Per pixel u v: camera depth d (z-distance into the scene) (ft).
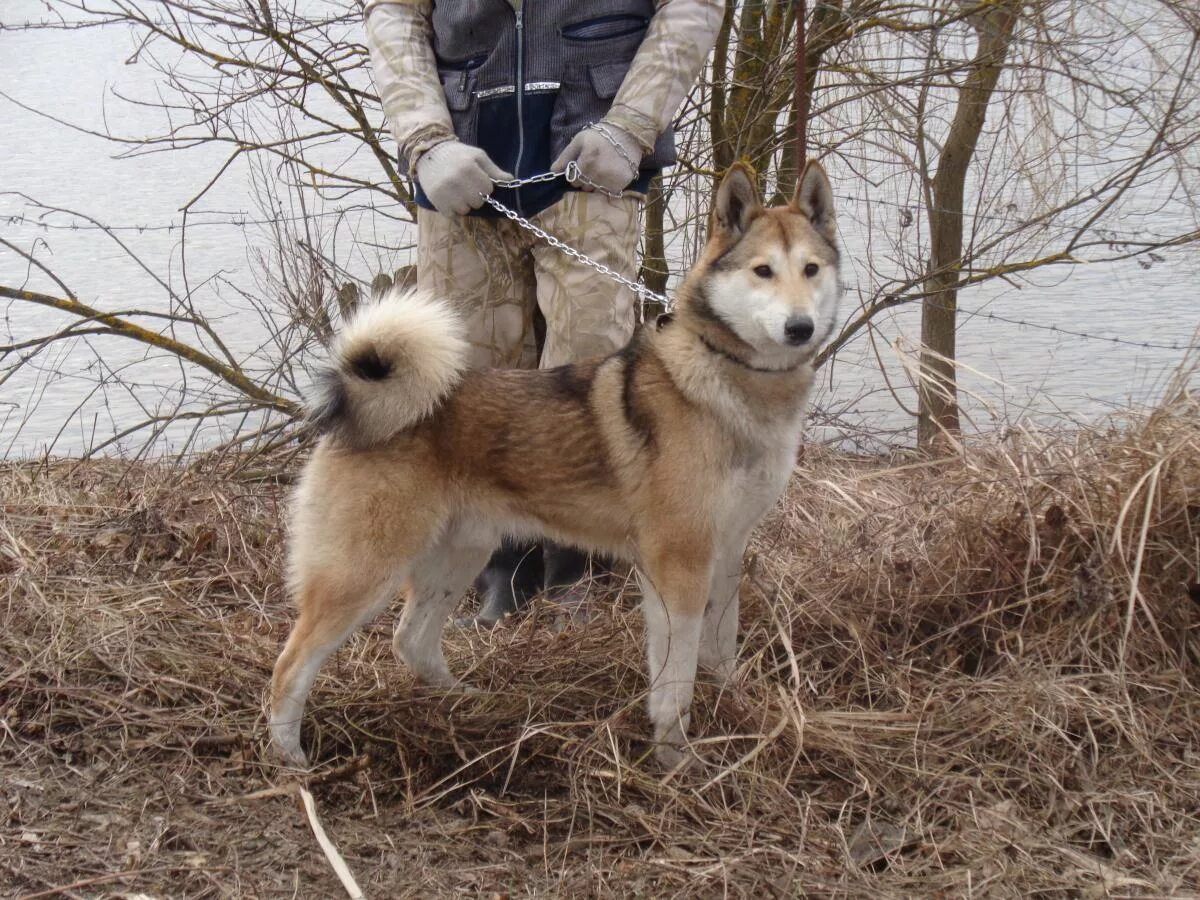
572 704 7.12
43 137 20.88
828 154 10.51
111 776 6.28
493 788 6.51
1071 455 7.85
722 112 10.18
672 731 6.60
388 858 5.89
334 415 6.57
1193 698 6.87
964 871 5.80
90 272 14.84
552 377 6.91
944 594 7.66
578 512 6.84
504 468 6.77
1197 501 7.37
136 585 8.06
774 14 9.94
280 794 6.22
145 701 6.88
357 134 10.53
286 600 8.22
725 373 6.59
